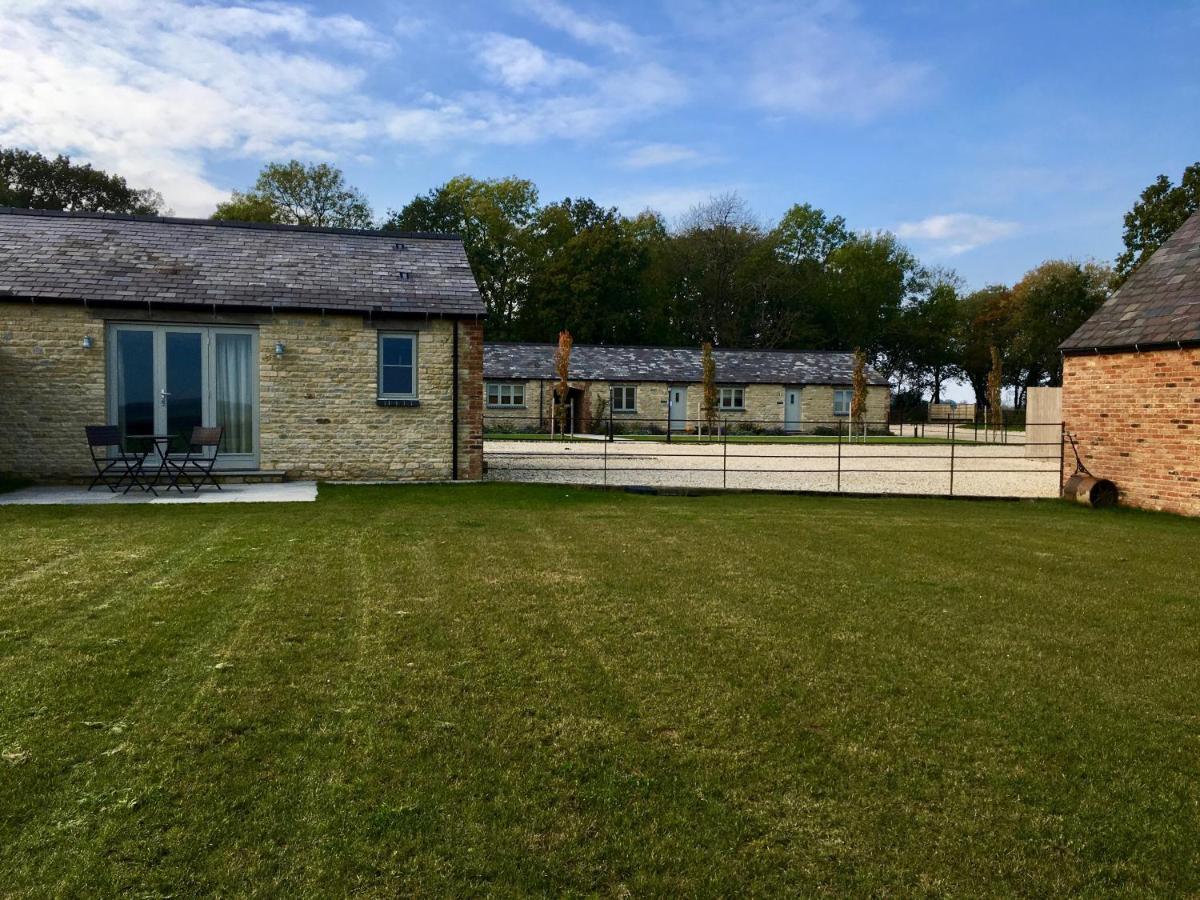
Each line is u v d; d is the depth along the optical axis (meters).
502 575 7.54
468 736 4.17
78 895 2.91
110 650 5.19
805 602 6.87
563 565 8.05
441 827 3.38
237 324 14.59
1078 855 3.30
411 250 17.44
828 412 44.41
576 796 3.64
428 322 15.35
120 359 14.14
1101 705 4.77
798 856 3.26
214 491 13.33
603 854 3.25
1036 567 8.62
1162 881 3.15
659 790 3.71
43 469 13.88
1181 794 3.78
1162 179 36.53
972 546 9.80
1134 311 15.36
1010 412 59.00
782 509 13.03
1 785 3.55
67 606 6.12
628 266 56.03
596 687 4.86
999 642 5.89
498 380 39.78
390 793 3.61
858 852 3.29
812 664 5.33
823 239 67.06
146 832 3.27
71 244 15.09
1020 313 60.97
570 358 42.44
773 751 4.11
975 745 4.22
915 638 5.95
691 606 6.64
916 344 67.00
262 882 3.01
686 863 3.20
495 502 12.83
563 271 54.91
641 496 14.45
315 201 54.66
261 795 3.56
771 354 46.59
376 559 8.07
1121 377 14.97
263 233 17.03
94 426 12.59
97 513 10.65
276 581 7.05
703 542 9.55
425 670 5.04
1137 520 13.15
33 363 13.73
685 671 5.15
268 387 14.75
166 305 14.02
